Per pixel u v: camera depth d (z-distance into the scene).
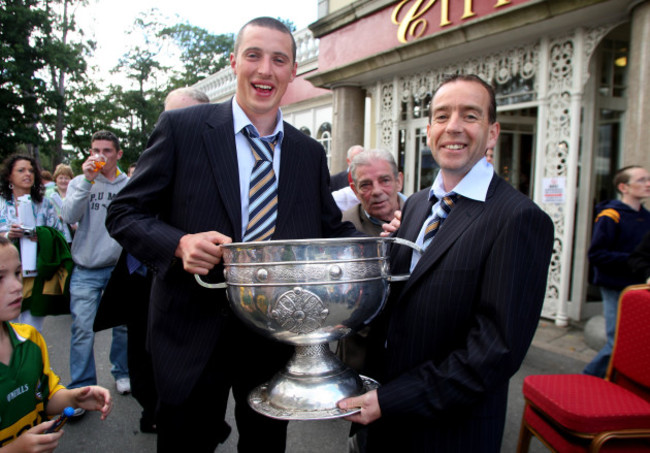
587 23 4.12
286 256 1.05
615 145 4.84
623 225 3.13
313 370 1.25
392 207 2.48
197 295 1.42
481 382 1.11
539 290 1.17
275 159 1.56
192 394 1.47
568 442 1.81
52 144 19.14
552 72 4.50
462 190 1.30
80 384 2.96
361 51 6.30
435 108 1.35
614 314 3.01
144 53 30.48
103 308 2.29
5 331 1.60
